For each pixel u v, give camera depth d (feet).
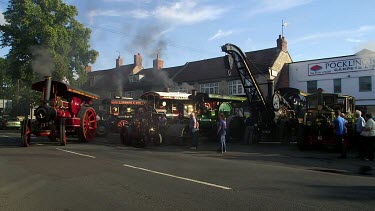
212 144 59.72
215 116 66.44
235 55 59.21
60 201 20.17
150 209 18.62
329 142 47.50
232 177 27.81
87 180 25.82
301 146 49.52
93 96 65.00
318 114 50.47
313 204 19.89
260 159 39.96
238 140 66.18
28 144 49.90
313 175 29.50
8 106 159.63
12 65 116.06
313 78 110.42
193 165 33.99
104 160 36.19
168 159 38.22
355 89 102.22
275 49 119.96
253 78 58.85
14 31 111.55
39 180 25.71
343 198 21.36
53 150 44.70
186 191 22.68
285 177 28.22
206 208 18.85
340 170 32.91
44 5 115.03
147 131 53.98
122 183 24.90
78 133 57.72
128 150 47.24
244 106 73.31
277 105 59.88
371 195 22.21
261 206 19.35
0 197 21.03
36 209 18.63
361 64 101.30
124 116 80.79
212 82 126.41
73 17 121.60
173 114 74.54
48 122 51.13
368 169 33.71
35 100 128.47
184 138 55.77
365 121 42.68
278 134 59.98
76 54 129.08
